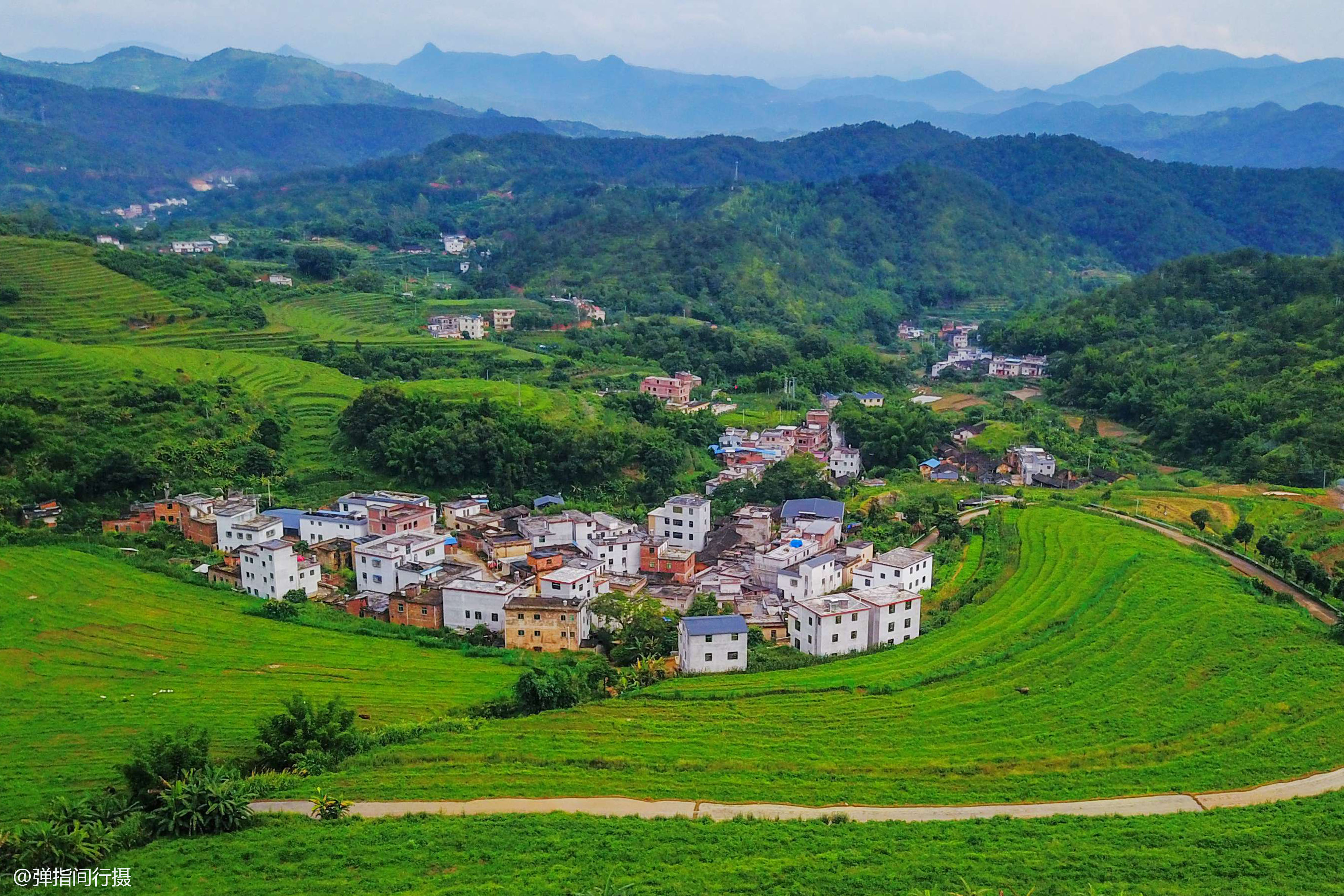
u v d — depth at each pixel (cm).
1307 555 14075
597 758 8856
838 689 10581
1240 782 8381
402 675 11288
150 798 8038
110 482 16762
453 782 8488
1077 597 13088
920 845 7394
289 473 18188
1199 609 12175
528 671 10600
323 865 7181
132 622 12688
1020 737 9338
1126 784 8388
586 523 15412
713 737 9406
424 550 14412
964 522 17075
